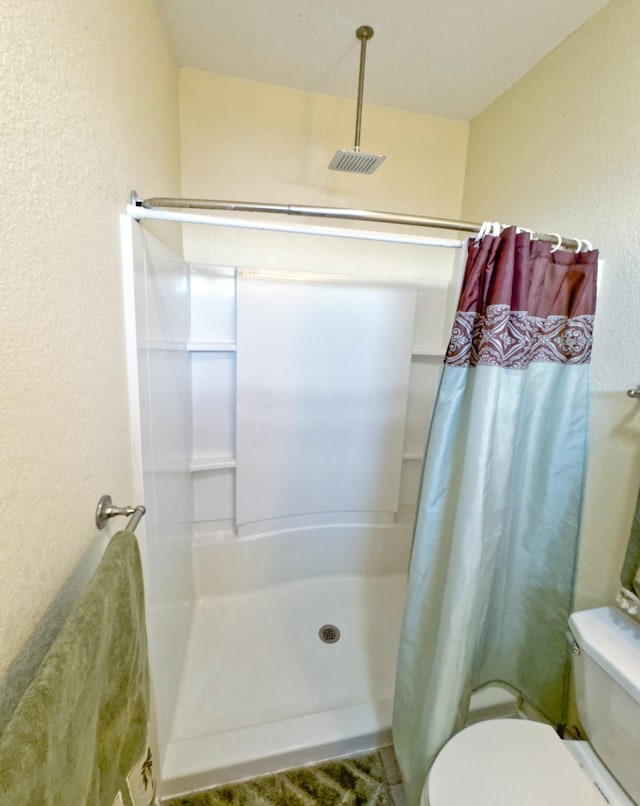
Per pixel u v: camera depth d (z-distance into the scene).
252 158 1.60
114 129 0.78
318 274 1.71
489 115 1.63
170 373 1.27
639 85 0.99
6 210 0.42
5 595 0.43
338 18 1.21
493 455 0.94
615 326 1.05
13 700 0.45
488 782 0.88
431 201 1.81
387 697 1.42
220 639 1.66
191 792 1.15
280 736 1.23
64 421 0.57
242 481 1.83
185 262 1.56
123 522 0.85
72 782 0.42
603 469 1.09
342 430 1.90
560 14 1.15
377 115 1.68
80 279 0.63
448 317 1.93
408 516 2.13
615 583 1.07
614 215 1.06
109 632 0.55
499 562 1.17
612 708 0.90
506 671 1.32
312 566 2.01
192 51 1.39
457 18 1.19
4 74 0.42
